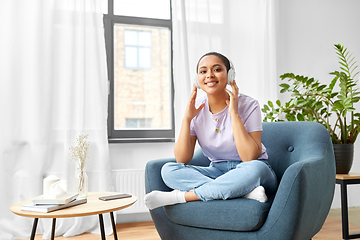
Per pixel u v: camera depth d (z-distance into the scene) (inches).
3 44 95.6
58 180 60.0
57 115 98.9
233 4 119.0
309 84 98.3
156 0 121.7
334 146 90.4
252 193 55.6
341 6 135.6
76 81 100.4
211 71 65.2
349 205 130.0
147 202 60.2
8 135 94.1
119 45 125.0
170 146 114.3
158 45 127.6
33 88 96.2
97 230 98.1
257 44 120.2
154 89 127.7
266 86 120.0
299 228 51.9
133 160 110.2
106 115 102.6
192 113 68.7
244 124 65.1
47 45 98.1
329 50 132.6
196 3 114.7
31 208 54.7
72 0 100.9
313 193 54.2
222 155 67.9
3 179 92.9
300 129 71.7
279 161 71.9
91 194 70.3
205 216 56.5
